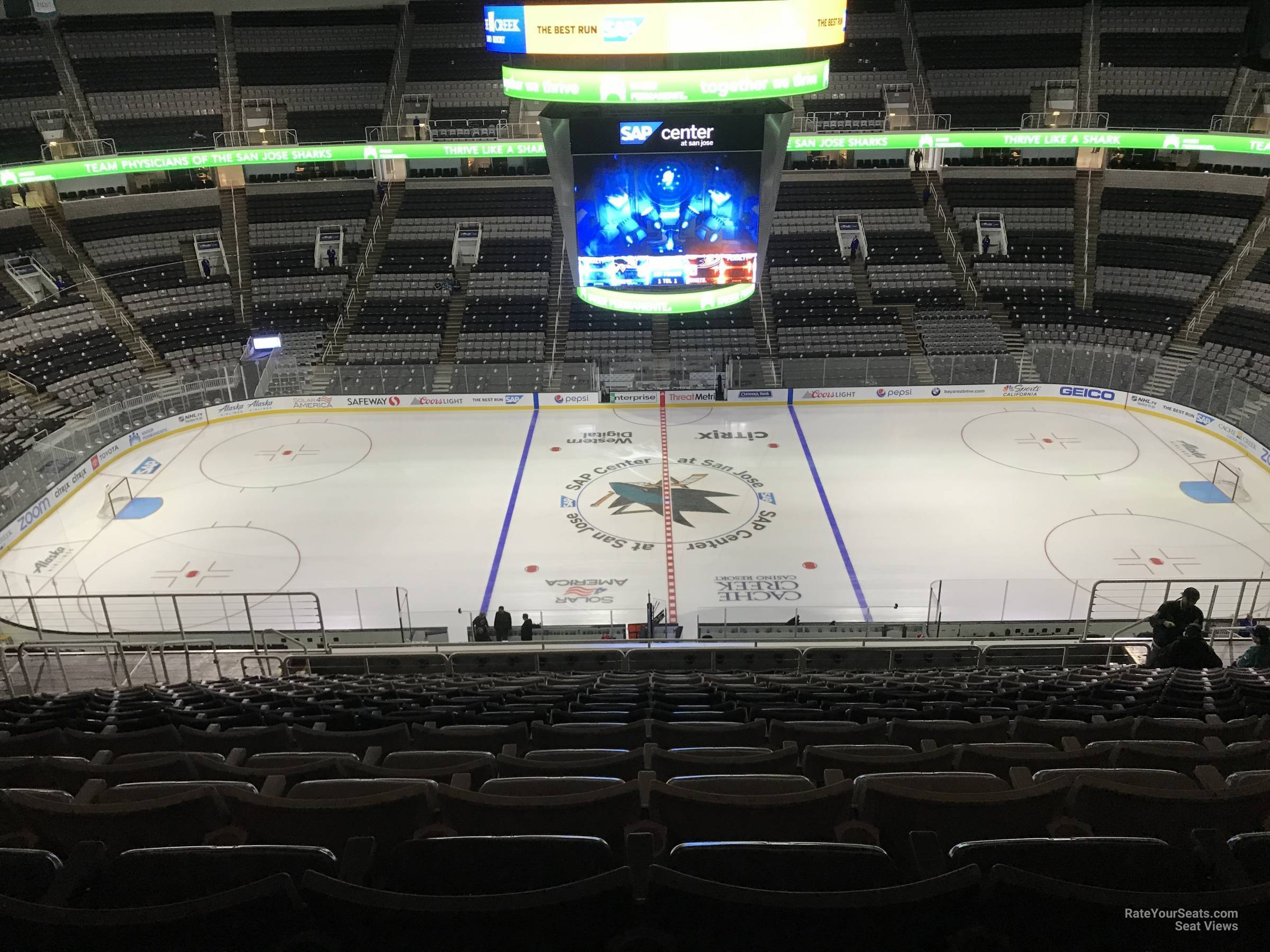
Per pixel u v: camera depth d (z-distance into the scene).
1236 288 39.00
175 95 46.44
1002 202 45.34
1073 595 22.69
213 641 20.00
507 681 13.32
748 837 4.48
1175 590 23.36
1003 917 2.86
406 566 25.78
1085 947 2.85
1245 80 44.91
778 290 42.28
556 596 24.27
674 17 23.34
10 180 37.72
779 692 10.83
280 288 42.81
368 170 47.84
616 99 24.11
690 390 37.66
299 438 35.09
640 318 41.22
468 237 45.06
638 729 7.72
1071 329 39.72
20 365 35.84
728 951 2.91
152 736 7.62
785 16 23.27
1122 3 47.88
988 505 28.64
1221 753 5.87
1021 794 4.40
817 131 45.06
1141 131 39.16
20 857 3.35
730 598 23.97
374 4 49.50
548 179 46.72
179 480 31.52
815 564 25.52
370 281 43.31
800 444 33.72
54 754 7.52
